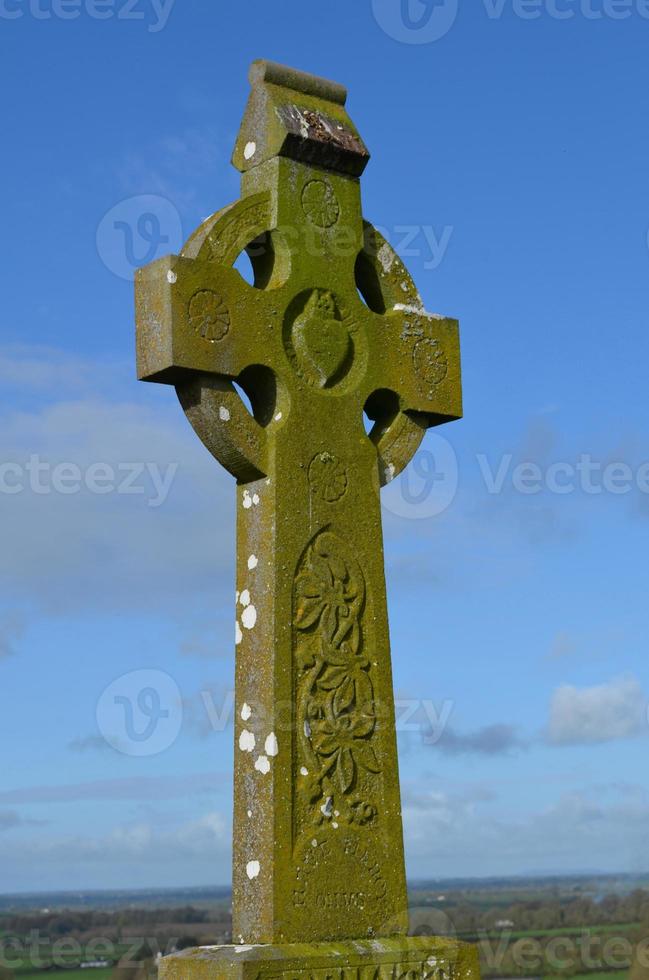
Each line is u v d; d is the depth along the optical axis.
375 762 7.83
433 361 8.59
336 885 7.55
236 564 7.88
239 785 7.61
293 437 7.88
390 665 8.00
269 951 7.13
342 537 7.96
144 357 7.69
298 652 7.69
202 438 7.77
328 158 8.26
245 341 7.79
